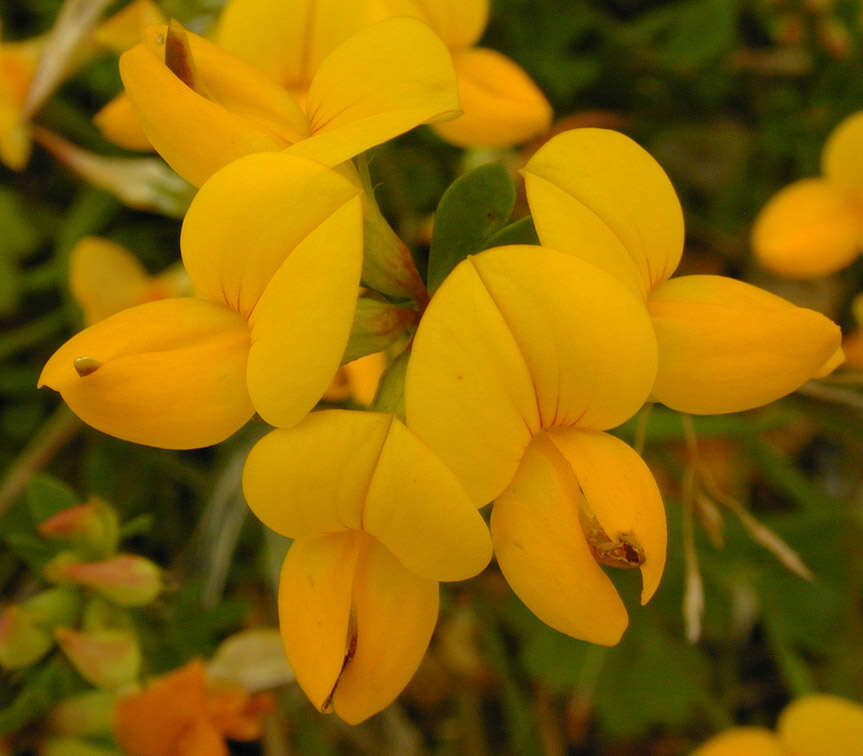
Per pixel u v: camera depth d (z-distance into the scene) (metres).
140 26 0.09
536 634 0.09
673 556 0.09
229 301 0.05
